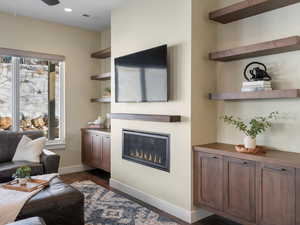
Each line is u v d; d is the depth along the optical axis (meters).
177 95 2.92
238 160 2.38
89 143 4.73
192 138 2.78
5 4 3.79
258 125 2.45
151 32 3.27
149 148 3.33
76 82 4.94
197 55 2.81
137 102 3.43
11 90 4.34
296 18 2.36
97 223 2.70
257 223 2.23
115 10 3.95
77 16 4.32
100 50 5.20
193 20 2.76
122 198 3.46
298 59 2.35
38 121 4.61
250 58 2.72
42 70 4.64
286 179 2.02
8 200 2.13
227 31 2.92
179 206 2.90
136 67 3.37
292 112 2.39
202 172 2.72
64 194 2.31
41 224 1.61
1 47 4.14
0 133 3.78
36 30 4.48
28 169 2.63
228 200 2.47
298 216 1.95
